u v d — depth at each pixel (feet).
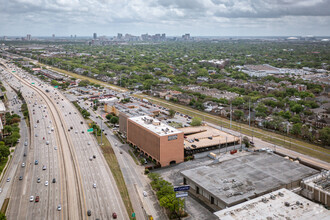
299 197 568.41
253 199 560.61
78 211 579.89
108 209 588.91
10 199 617.62
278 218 504.43
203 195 643.86
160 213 583.17
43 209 583.58
